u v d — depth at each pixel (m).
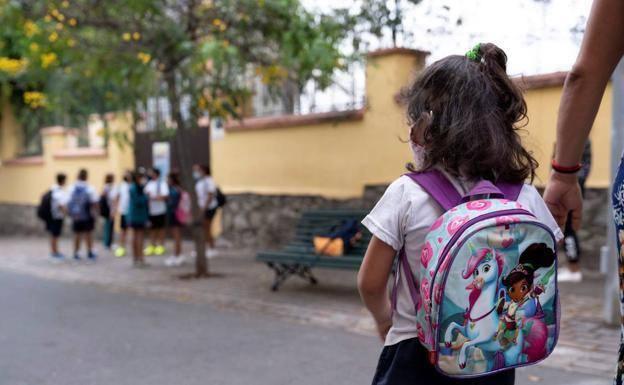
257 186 11.95
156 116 9.23
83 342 5.43
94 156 15.76
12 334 5.76
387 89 9.48
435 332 1.53
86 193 11.43
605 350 4.70
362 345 5.14
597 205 7.58
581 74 1.60
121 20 8.28
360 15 7.22
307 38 7.52
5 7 7.85
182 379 4.39
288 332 5.62
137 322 6.16
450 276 1.51
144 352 5.08
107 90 9.78
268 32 8.21
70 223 16.64
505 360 1.57
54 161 17.09
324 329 5.70
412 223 1.67
